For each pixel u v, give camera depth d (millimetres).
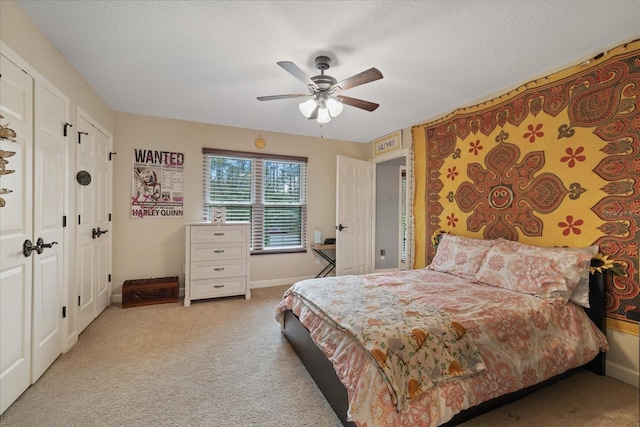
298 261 4406
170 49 2082
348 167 4324
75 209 2359
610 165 1994
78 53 2121
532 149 2465
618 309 1944
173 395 1716
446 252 2869
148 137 3553
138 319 2885
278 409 1611
